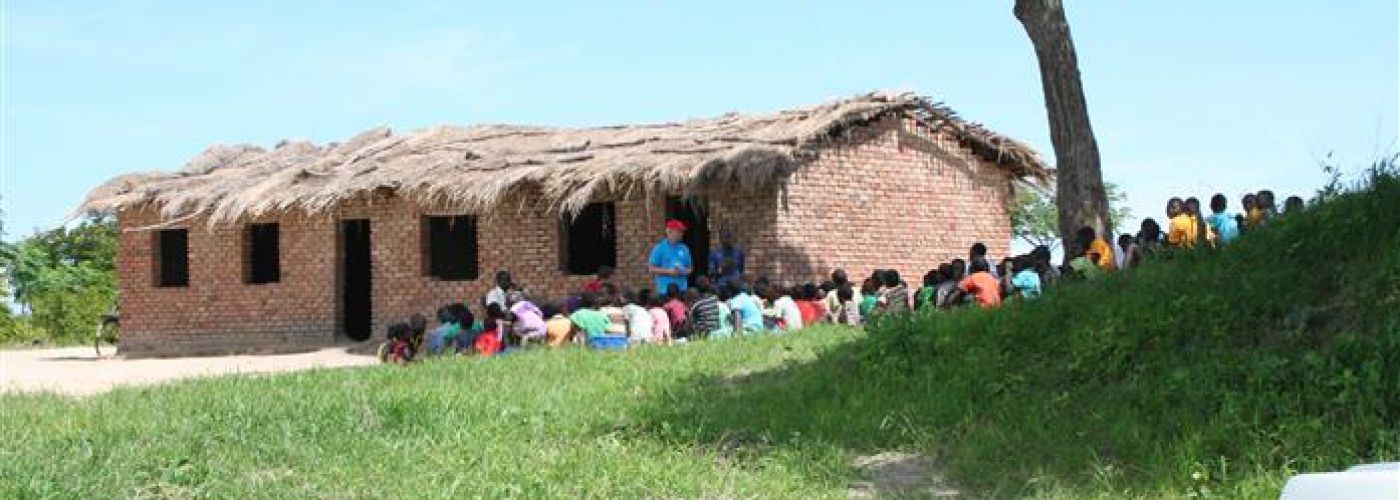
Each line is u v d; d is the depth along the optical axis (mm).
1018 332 11281
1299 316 10086
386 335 25281
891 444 9734
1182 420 8953
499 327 18000
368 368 15000
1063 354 10773
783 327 18828
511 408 10977
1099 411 9539
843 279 20078
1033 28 18469
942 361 11258
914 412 10172
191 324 27422
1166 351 10227
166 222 27578
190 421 10633
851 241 23266
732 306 18484
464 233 25578
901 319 12148
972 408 10141
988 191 26016
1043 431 9383
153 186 27766
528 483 8312
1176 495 7836
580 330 17984
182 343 27484
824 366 12000
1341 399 8570
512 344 18234
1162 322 10500
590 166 22391
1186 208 16594
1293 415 8578
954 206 25266
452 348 18281
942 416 10094
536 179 22844
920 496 8367
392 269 25328
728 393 11664
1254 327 10273
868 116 23156
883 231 23859
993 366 10812
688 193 22141
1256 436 8352
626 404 11328
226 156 29578
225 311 27078
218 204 25969
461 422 10492
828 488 8625
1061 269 16312
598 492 8219
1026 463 8922
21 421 11453
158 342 27719
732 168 21359
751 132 23109
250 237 27391
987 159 25969
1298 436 8250
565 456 9180
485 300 20672
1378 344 9016
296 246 26438
